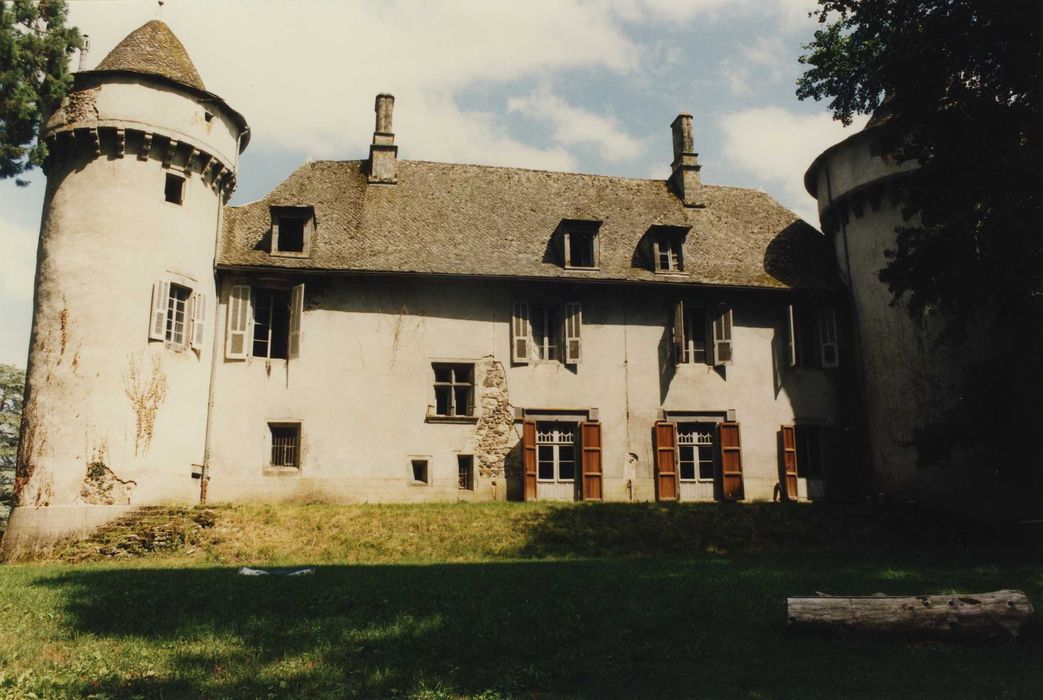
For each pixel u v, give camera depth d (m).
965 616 7.63
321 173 24.89
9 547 17.41
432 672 6.65
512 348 22.58
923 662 6.98
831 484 23.38
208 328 20.89
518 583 10.86
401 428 21.59
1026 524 19.08
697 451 23.27
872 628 7.71
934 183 16.42
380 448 21.38
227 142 21.61
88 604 9.12
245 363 21.16
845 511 20.22
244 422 20.84
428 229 23.58
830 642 7.66
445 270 22.14
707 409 23.16
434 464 21.62
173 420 19.39
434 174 25.62
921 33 15.91
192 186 20.66
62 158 19.81
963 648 7.46
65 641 7.42
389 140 25.17
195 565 14.88
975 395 17.89
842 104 19.98
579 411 22.61
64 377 18.34
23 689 5.92
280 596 9.59
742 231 25.88
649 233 23.92
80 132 19.48
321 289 21.92
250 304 21.53
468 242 23.38
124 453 18.36
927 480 21.25
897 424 22.12
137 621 8.23
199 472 20.25
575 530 18.06
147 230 19.52
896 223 22.73
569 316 22.97
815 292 23.95
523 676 6.62
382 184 24.73
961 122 15.57
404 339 22.08
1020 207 14.38
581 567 13.29
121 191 19.44
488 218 24.42
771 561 14.43
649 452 22.70
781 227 26.38
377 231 23.14
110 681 6.22
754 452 23.12
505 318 22.83
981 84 15.66
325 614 8.65
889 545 18.20
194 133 20.45
